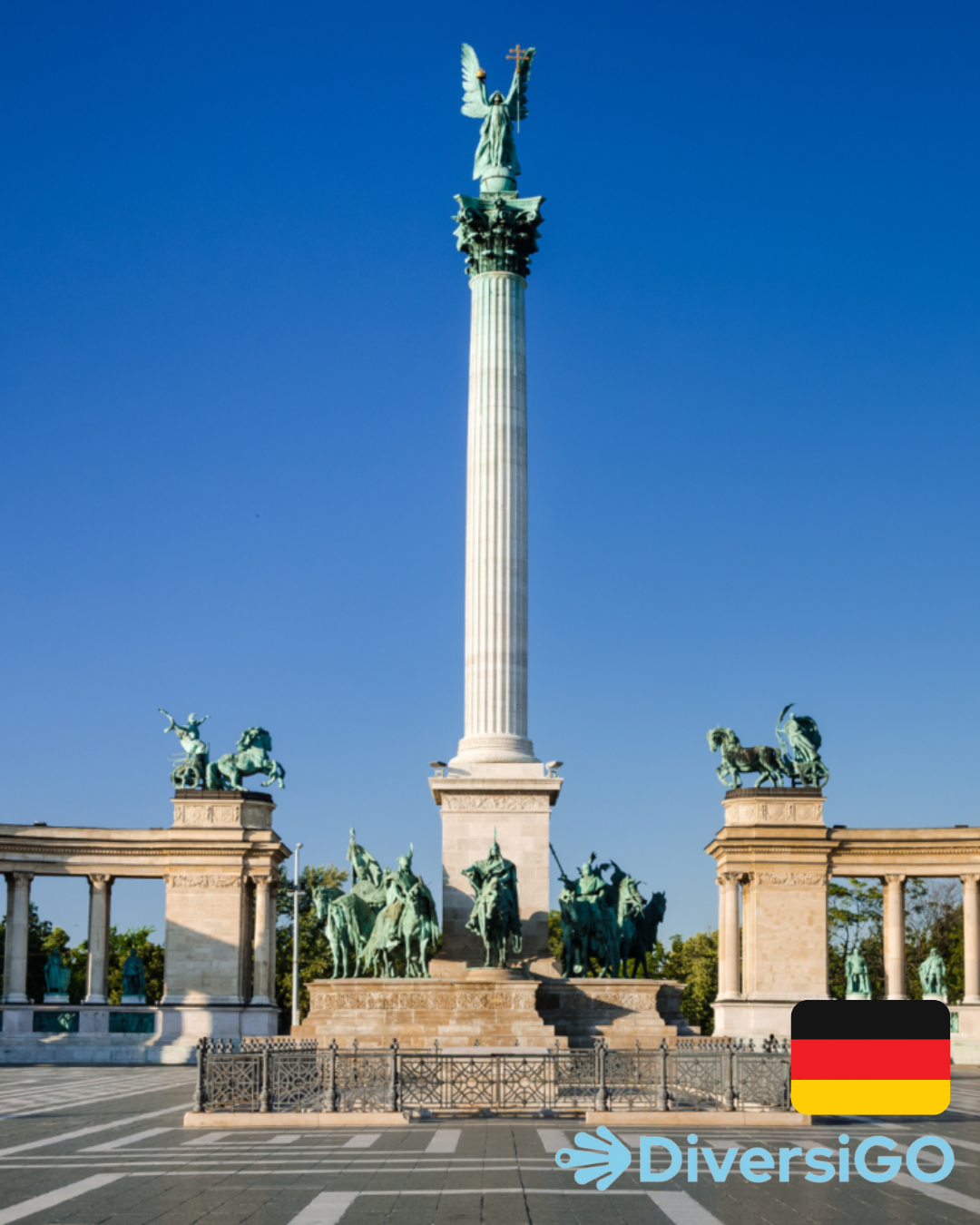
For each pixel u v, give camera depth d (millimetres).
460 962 65125
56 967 104312
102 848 103438
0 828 101375
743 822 103562
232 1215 23531
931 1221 23266
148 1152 32688
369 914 70375
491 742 68750
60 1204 24781
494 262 73938
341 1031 60000
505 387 72438
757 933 101625
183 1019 100875
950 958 137125
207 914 103125
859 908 137750
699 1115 38188
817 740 106000
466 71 78188
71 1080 70125
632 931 71812
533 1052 54562
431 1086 40812
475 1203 24750
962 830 101812
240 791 104750
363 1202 24797
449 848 67250
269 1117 38344
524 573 71125
